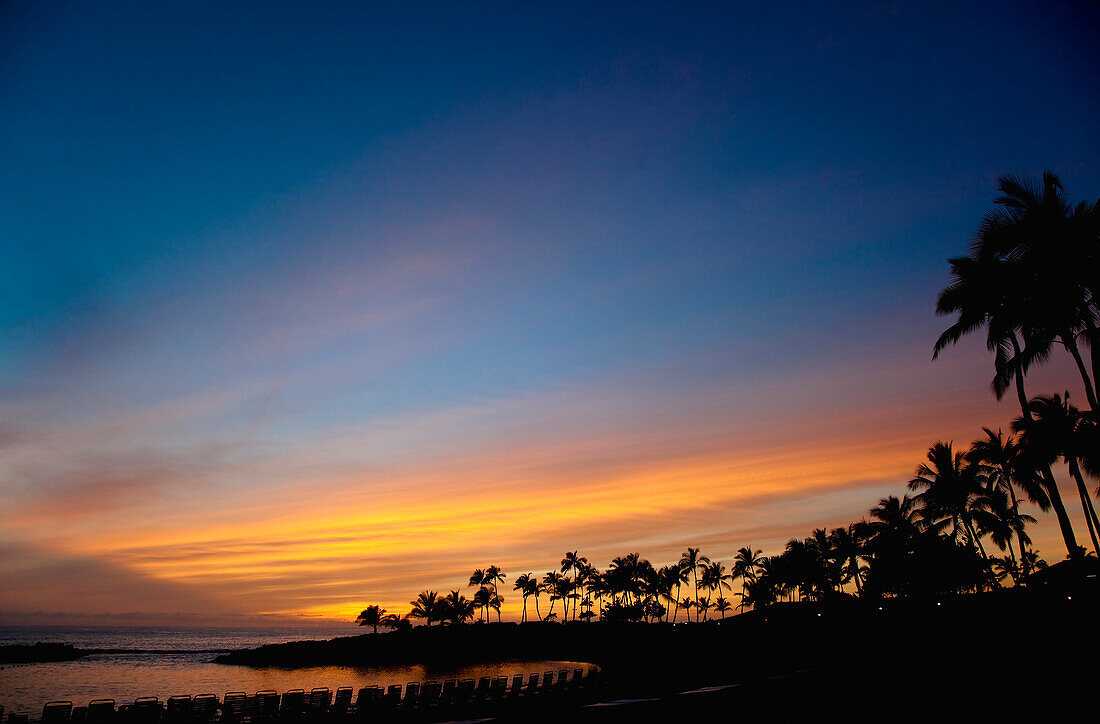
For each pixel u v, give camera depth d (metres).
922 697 9.92
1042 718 9.01
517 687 22.66
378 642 91.75
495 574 117.31
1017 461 34.94
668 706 8.03
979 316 25.92
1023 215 23.27
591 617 118.19
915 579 37.88
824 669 11.37
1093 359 22.48
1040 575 30.22
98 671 67.69
